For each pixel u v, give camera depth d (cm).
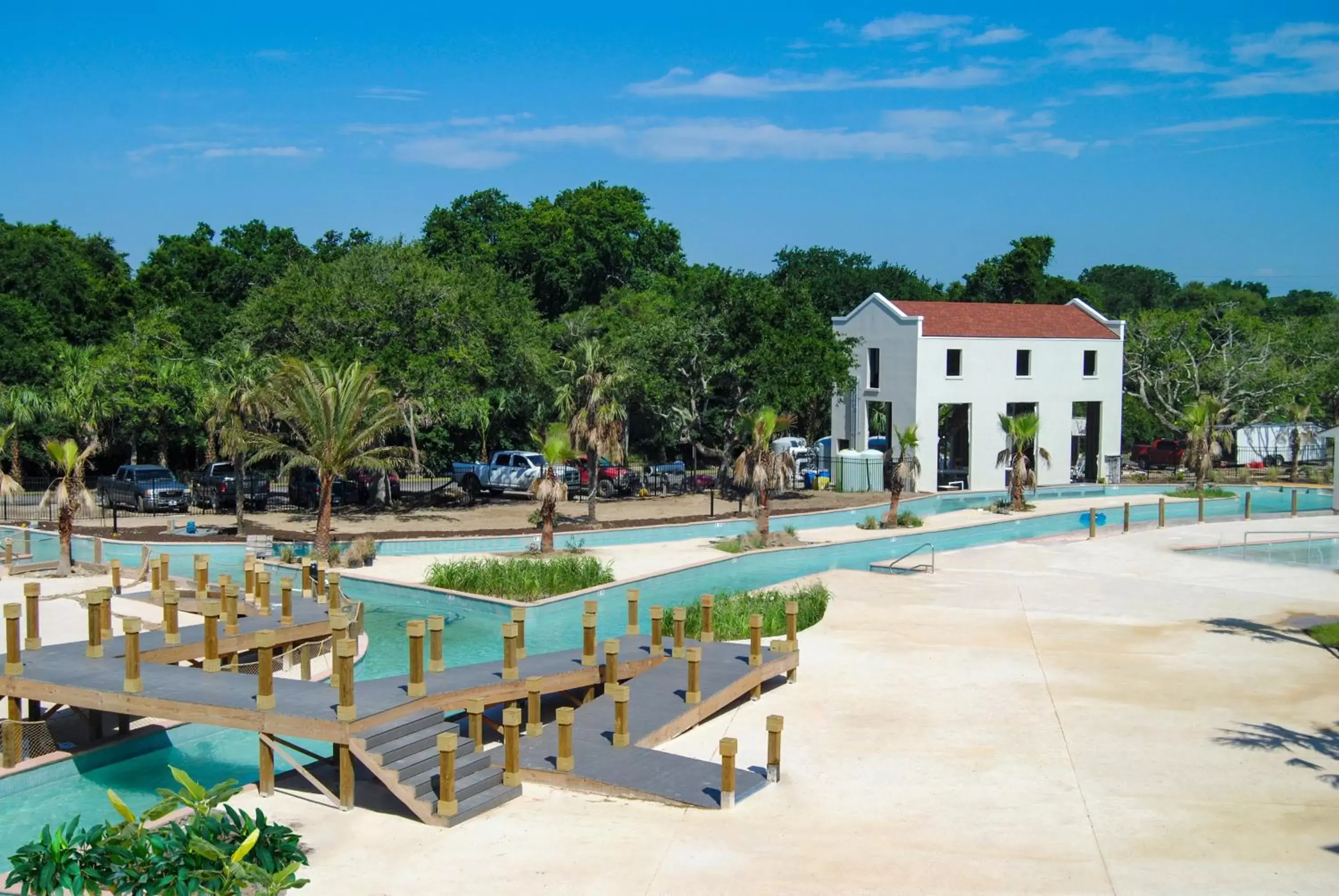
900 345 5006
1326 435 4109
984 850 1157
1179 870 1105
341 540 3297
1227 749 1488
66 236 7206
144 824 929
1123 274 11988
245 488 4056
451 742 1228
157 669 1577
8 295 5359
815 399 5822
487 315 4469
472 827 1229
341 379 3167
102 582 2706
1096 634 2180
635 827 1224
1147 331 6284
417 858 1142
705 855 1143
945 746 1508
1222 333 6531
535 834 1205
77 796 1401
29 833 1282
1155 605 2466
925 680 1841
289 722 1318
